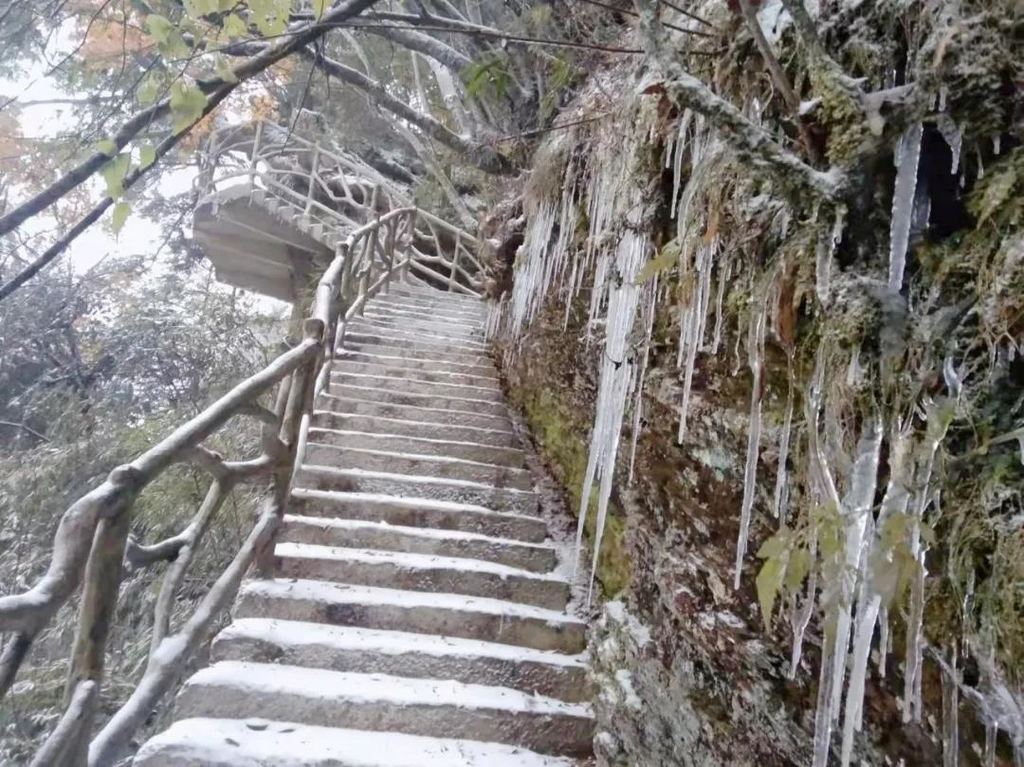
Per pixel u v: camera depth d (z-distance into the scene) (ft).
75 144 7.49
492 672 8.50
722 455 5.61
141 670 15.60
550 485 13.12
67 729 4.56
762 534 5.03
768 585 3.55
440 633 9.18
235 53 7.97
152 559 6.53
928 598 3.31
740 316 5.10
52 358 30.35
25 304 30.32
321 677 8.04
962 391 3.15
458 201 26.43
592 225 9.45
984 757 3.06
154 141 10.24
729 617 5.50
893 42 3.79
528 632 9.25
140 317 28.96
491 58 11.89
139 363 28.02
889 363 3.37
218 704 7.48
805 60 4.27
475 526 11.51
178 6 7.61
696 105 3.93
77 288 31.83
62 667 15.34
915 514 3.15
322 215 30.63
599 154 9.17
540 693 8.52
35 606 4.11
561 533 11.78
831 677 3.63
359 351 18.70
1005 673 2.79
